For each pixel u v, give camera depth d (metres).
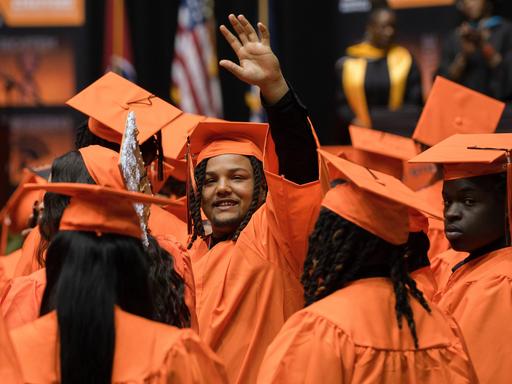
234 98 22.58
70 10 22.48
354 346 6.31
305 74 22.62
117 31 22.66
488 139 8.75
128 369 5.66
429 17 21.67
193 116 10.72
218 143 9.48
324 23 22.59
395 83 19.89
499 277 7.80
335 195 6.70
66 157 6.67
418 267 7.85
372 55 20.19
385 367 6.33
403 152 13.09
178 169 11.29
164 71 22.75
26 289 6.81
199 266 9.00
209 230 10.06
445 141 8.83
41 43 22.42
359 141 13.14
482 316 7.66
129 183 6.36
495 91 18.16
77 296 5.75
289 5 22.58
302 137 8.27
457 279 8.30
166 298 6.74
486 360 7.55
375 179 6.82
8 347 5.55
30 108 22.28
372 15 20.33
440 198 11.33
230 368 8.54
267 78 8.13
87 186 5.80
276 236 8.52
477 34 18.30
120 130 8.84
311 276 6.73
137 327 5.81
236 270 8.68
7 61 22.38
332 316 6.40
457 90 11.93
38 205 10.62
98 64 22.58
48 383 5.65
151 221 9.83
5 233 13.03
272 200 8.23
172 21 22.77
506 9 21.50
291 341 6.39
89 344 5.68
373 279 6.65
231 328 8.62
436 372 6.43
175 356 5.74
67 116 22.28
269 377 6.35
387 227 6.57
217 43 22.67
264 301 8.55
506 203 8.08
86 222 5.90
